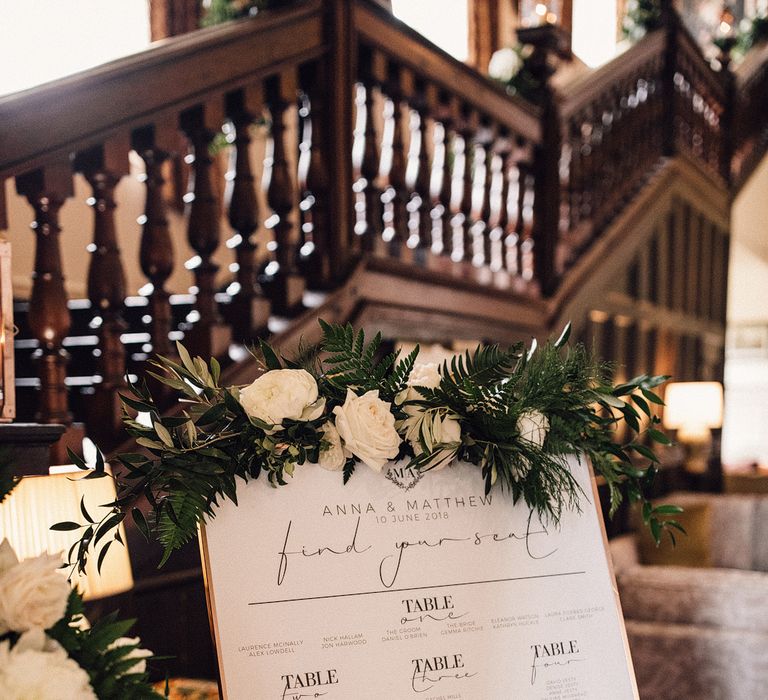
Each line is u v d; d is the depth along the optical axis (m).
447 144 3.65
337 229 2.92
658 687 3.37
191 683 1.84
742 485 5.97
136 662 1.05
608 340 5.14
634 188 5.56
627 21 6.26
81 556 1.28
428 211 3.53
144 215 2.34
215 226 2.49
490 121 3.90
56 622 1.03
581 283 4.67
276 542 1.27
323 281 2.88
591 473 1.44
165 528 1.23
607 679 1.34
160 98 2.28
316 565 1.27
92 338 3.11
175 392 2.27
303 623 1.25
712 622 3.35
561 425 1.39
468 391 1.32
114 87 2.15
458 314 3.57
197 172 2.47
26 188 2.05
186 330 2.44
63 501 1.59
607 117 5.34
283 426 1.26
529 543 1.37
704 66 6.49
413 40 3.29
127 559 1.71
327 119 2.90
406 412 1.34
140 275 5.07
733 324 9.23
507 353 1.38
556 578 1.37
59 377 2.09
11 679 0.92
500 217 4.11
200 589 2.28
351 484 1.32
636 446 1.47
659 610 3.45
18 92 1.95
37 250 2.07
